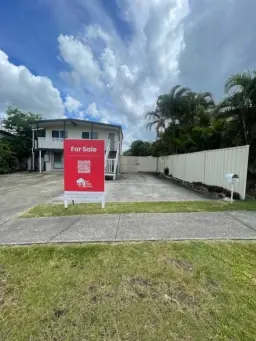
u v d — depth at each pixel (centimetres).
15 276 229
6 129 2266
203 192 767
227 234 324
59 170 1983
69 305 185
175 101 1430
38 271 237
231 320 164
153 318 168
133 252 274
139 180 1297
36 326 164
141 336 152
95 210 482
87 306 183
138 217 421
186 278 217
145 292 199
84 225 380
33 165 2002
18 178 1360
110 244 299
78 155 498
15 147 1928
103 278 221
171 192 781
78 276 226
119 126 1891
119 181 1232
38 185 1019
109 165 1359
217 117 880
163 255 264
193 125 1257
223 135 802
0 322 168
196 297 190
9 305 186
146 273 228
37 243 306
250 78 675
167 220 397
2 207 552
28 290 206
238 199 584
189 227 357
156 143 1902
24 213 471
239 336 151
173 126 1465
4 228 375
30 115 2356
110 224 382
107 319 168
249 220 390
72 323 166
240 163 587
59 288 207
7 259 264
